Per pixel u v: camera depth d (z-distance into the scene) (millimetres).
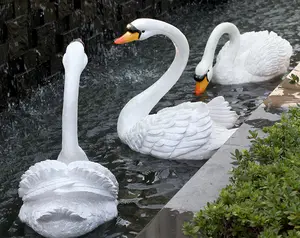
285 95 3924
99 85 5297
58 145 4484
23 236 3492
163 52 5891
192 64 5625
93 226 3471
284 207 2631
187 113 4137
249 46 5457
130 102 4410
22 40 5152
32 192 3410
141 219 3609
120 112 4508
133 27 4426
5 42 5016
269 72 5309
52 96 5266
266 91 5180
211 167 3191
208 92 5168
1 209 3754
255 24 6613
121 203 3740
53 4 5461
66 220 3408
